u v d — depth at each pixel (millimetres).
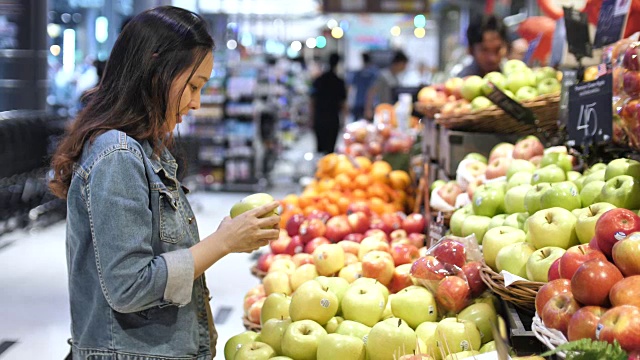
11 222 8141
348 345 2111
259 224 1947
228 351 2381
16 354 4414
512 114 3518
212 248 1903
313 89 12430
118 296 1803
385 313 2443
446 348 2113
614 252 1749
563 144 3303
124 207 1811
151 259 1852
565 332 1717
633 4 3059
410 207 4684
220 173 11445
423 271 2389
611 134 2479
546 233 2193
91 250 1898
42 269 6418
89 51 15406
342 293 2498
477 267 2369
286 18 17172
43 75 10461
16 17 10297
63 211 8555
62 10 14977
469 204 2928
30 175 7668
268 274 2992
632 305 1553
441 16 20391
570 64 3609
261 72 11805
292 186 12258
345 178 4660
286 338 2209
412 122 7020
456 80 4609
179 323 1960
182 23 1947
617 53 2543
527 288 2064
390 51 14289
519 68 4020
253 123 11352
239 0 14633
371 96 10844
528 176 2803
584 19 3125
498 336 1416
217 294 5645
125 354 1901
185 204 2088
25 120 7402
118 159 1838
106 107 1937
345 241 3207
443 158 4117
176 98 1953
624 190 2193
